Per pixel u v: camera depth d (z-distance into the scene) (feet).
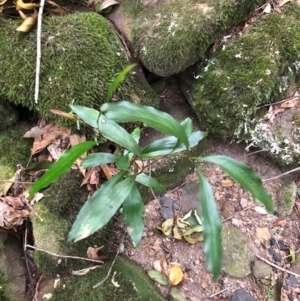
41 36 2.14
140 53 2.23
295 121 2.30
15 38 2.15
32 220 2.00
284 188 2.34
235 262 2.10
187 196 2.28
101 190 1.44
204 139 2.32
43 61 2.11
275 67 2.22
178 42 2.13
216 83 2.23
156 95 2.28
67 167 1.27
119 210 2.09
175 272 2.02
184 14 2.20
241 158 2.39
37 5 2.22
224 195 2.30
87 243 1.96
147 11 2.32
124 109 1.24
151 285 1.95
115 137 1.36
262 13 2.41
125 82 2.15
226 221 2.23
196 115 2.38
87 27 2.18
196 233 2.16
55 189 2.05
